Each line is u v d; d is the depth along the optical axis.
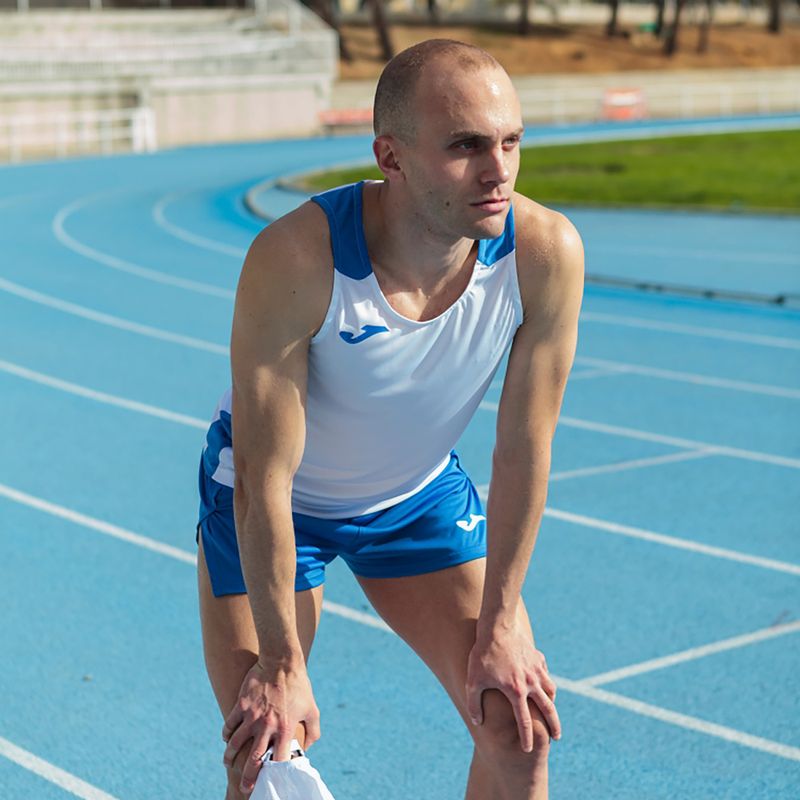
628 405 11.45
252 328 3.28
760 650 6.37
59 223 24.78
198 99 46.03
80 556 7.75
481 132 3.02
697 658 6.27
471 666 3.53
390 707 5.83
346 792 5.11
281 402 3.33
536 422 3.54
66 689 6.01
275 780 3.20
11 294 17.47
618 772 5.21
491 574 3.56
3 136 41.19
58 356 13.61
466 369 3.48
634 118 57.00
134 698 5.93
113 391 12.07
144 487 9.12
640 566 7.52
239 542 3.43
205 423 10.93
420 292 3.33
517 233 3.38
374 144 3.20
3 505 8.71
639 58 67.75
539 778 3.55
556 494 8.89
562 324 3.48
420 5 72.00
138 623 6.78
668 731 5.55
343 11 72.25
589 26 72.50
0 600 7.05
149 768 5.32
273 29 52.06
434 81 3.04
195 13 51.69
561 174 32.97
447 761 5.36
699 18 80.62
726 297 16.62
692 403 11.53
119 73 43.56
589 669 6.16
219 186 31.19
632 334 14.60
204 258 20.59
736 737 5.49
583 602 6.98
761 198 27.48
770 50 73.44
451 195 3.07
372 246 3.28
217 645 3.64
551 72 64.56
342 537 3.87
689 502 8.72
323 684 6.05
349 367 3.38
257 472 3.37
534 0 72.69
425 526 3.88
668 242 21.73
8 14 46.97
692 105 60.97
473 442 10.33
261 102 48.06
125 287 18.00
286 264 3.24
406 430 3.61
